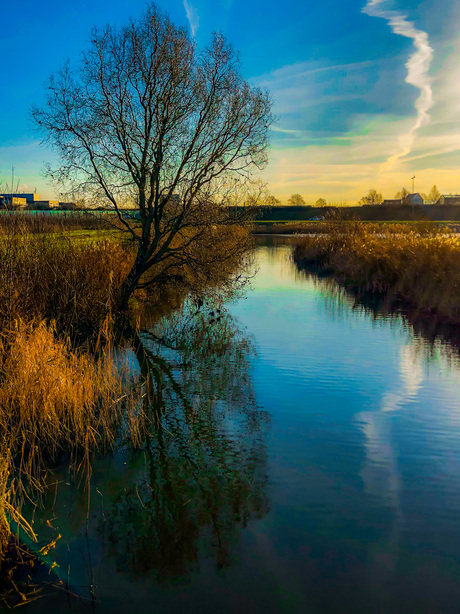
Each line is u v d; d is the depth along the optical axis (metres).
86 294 11.36
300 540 4.60
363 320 14.88
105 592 3.94
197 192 14.14
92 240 17.30
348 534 4.68
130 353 10.97
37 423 6.69
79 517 4.96
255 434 6.94
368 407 7.94
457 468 5.94
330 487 5.52
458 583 4.05
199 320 14.95
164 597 3.89
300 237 49.53
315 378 9.44
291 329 13.73
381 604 3.83
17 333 7.74
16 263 9.95
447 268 17.59
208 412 7.78
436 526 4.80
